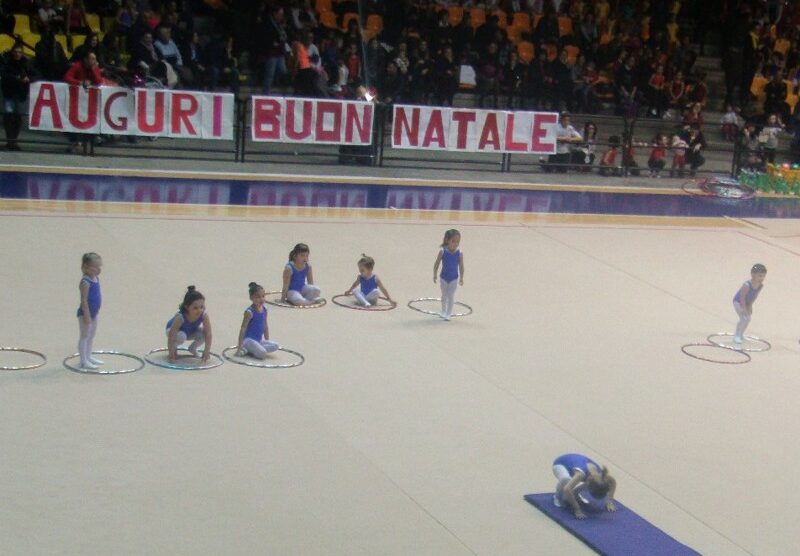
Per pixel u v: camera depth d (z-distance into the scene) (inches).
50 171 877.2
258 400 452.1
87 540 325.7
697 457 434.9
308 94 1046.4
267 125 968.3
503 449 425.4
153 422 418.6
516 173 1084.5
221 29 1184.8
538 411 470.6
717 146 1304.1
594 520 364.8
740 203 1045.8
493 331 579.8
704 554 352.2
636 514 374.3
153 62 1015.0
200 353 499.2
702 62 1449.3
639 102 1273.4
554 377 516.7
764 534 372.2
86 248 657.6
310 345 527.2
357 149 1053.2
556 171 1122.7
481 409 466.6
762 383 534.6
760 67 1390.3
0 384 439.8
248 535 337.7
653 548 345.4
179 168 945.5
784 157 1263.5
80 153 957.8
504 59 1213.7
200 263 650.2
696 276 743.1
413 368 510.6
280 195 877.8
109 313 542.3
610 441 443.5
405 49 1154.7
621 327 610.5
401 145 1005.8
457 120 1016.2
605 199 997.8
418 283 658.8
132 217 749.3
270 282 627.2
